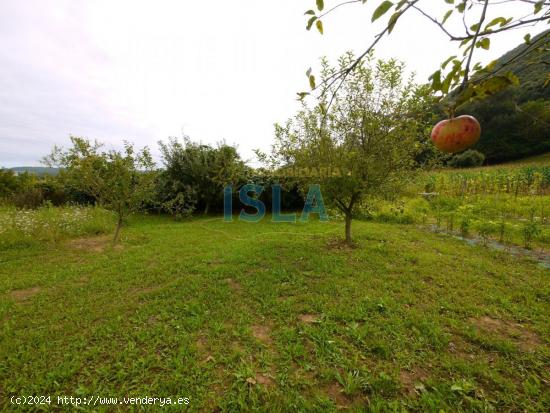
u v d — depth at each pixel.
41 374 1.99
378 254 4.36
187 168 8.82
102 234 6.06
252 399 1.77
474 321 2.59
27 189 9.29
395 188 4.33
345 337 2.34
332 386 1.88
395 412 1.66
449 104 0.99
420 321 2.53
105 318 2.68
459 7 0.83
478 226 5.57
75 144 4.78
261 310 2.77
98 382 1.93
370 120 4.03
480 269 3.79
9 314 2.77
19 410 1.72
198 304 2.85
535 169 12.02
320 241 5.27
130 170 5.18
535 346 2.25
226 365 2.07
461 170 17.58
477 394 1.79
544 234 5.22
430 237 5.53
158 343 2.30
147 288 3.34
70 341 2.34
